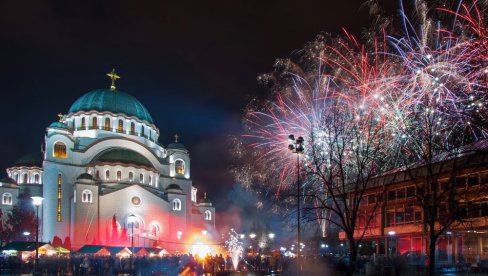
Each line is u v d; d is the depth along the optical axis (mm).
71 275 52344
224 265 54531
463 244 47031
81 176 102375
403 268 38375
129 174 109188
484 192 35312
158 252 86500
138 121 121062
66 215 103062
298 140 36969
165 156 130125
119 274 51750
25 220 98000
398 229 51812
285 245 91188
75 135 114750
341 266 41094
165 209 109375
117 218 102125
